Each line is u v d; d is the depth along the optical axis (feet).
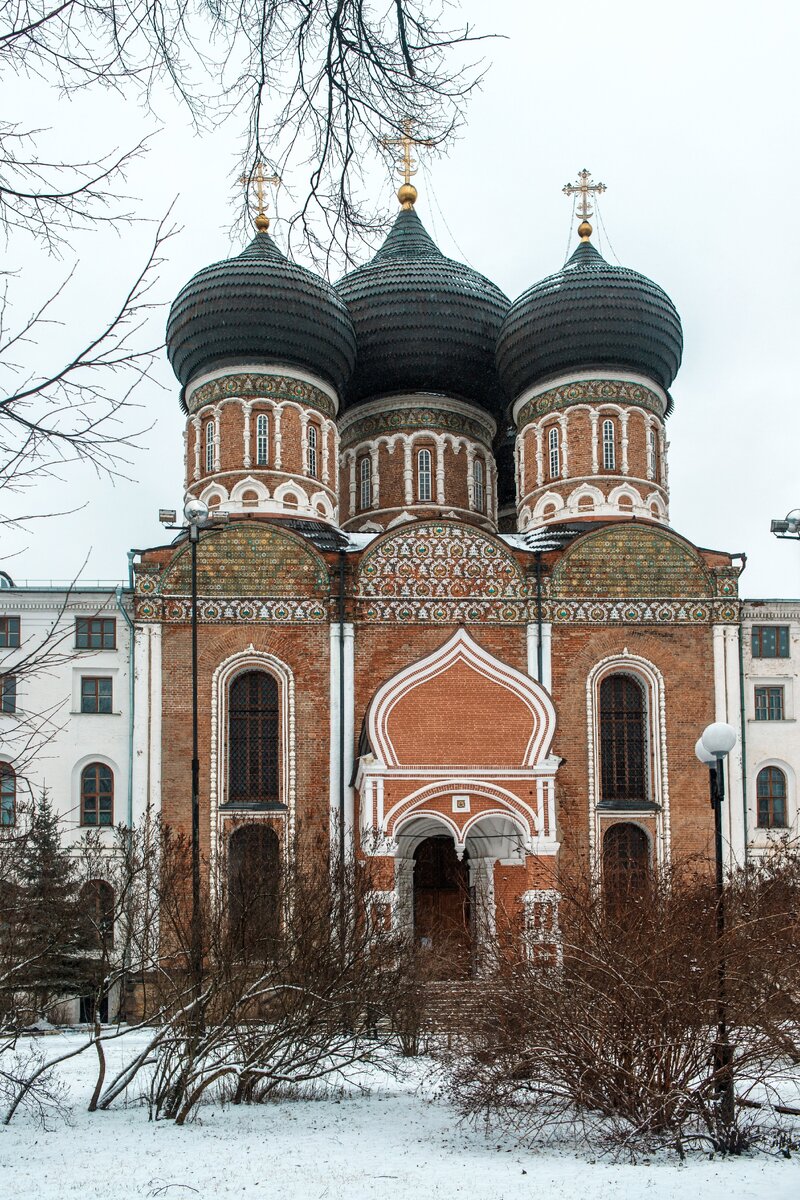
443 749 107.96
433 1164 49.70
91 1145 53.98
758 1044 53.57
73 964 98.58
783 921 63.16
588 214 151.64
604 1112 54.13
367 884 77.20
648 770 122.31
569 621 122.93
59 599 120.98
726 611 123.85
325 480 137.80
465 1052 61.93
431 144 30.32
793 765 123.75
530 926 63.21
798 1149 51.62
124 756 118.93
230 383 135.85
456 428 151.84
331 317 138.21
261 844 116.26
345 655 120.47
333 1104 65.16
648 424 139.23
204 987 67.51
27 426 28.04
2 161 25.99
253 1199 43.78
